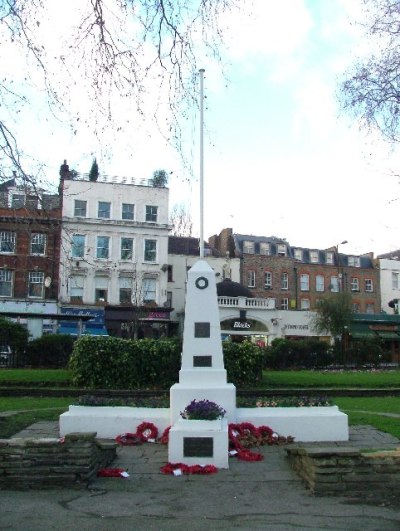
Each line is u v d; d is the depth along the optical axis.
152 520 6.48
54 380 21.56
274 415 11.80
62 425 11.85
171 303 49.44
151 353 21.55
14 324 27.50
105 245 45.72
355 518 6.54
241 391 19.09
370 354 36.00
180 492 7.82
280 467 9.39
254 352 22.39
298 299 57.50
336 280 60.09
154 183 48.06
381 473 7.55
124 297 45.50
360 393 20.61
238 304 48.06
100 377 21.31
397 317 49.66
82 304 43.44
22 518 6.46
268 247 58.16
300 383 22.64
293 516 6.65
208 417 9.96
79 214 45.62
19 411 15.62
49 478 7.88
